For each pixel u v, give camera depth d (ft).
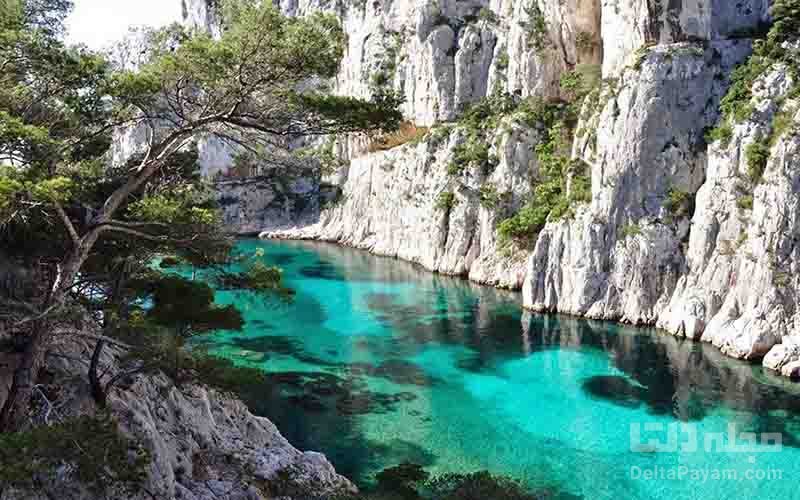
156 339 61.77
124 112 67.72
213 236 70.44
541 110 254.06
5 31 54.29
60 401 62.18
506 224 235.20
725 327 158.61
